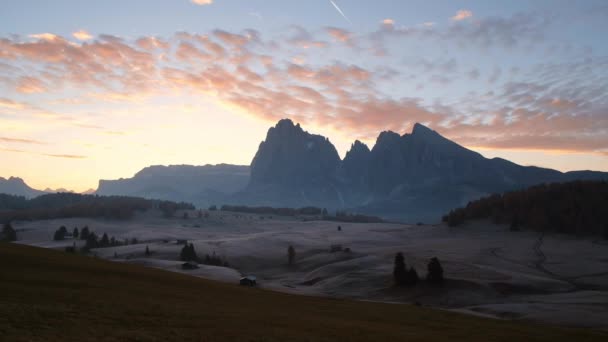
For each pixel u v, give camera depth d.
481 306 89.75
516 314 80.38
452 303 99.31
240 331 30.06
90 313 29.58
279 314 39.78
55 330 24.72
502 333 41.47
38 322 25.89
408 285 115.06
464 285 111.12
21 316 26.59
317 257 199.38
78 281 42.97
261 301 48.84
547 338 41.09
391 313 49.97
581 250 193.25
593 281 132.50
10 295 32.38
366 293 115.81
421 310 55.78
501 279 121.50
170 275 64.06
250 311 39.47
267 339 28.72
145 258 194.62
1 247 62.19
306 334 31.72
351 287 123.38
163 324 29.20
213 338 27.28
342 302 59.09
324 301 57.84
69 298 33.75
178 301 39.53
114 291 40.06
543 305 88.25
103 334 25.09
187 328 28.95
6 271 43.59
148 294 41.25
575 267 155.12
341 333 33.62
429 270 114.44
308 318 39.31
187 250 193.50
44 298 32.66
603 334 47.03
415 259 158.25
